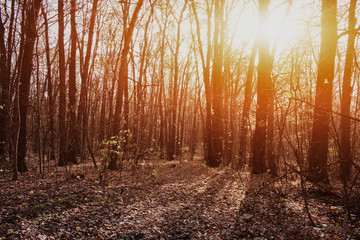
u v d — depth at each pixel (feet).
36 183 28.89
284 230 17.46
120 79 42.83
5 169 38.75
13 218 17.43
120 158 36.27
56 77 67.62
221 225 19.12
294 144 37.42
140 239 16.37
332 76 28.40
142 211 22.35
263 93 34.99
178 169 52.42
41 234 15.60
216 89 58.34
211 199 26.68
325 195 24.00
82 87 51.57
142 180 36.11
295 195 25.20
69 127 46.62
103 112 75.72
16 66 39.52
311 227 17.65
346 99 31.45
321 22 30.12
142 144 44.09
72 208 21.06
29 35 37.78
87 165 49.88
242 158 49.55
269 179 31.22
